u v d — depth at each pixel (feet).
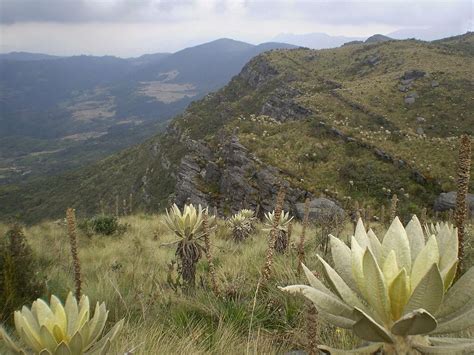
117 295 15.30
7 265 14.69
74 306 5.55
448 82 163.73
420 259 4.51
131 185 222.69
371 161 100.27
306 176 92.73
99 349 5.30
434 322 3.79
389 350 4.32
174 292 16.19
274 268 16.83
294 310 12.74
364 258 4.32
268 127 125.39
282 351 10.84
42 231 40.75
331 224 22.25
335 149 106.11
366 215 22.75
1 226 33.58
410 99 155.63
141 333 11.26
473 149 86.79
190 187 107.65
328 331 10.69
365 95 162.50
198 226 16.90
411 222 5.27
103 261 27.22
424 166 93.97
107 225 40.91
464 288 4.31
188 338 11.11
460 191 7.66
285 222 26.11
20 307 13.74
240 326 12.52
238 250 29.04
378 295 4.34
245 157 98.89
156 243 34.09
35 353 5.24
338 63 248.32
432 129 136.98
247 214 43.09
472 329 8.34
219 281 16.42
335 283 4.66
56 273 20.70
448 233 4.97
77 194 254.88
